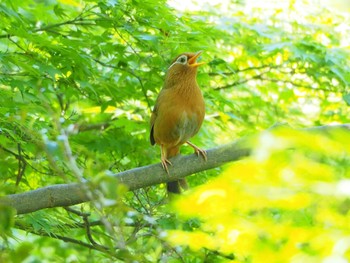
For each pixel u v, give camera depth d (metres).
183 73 11.05
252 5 16.73
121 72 13.10
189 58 11.06
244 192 4.78
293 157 4.70
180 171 10.00
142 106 14.55
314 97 16.64
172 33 12.20
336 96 16.11
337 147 4.60
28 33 10.62
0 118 9.88
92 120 14.75
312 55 14.59
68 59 11.55
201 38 12.57
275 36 15.93
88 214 10.65
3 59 10.38
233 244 5.51
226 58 15.93
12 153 10.61
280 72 15.82
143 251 8.45
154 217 10.46
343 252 4.49
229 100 14.24
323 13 16.47
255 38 16.02
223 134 15.49
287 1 16.52
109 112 13.99
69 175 10.64
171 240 6.30
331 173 4.69
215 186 4.85
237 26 15.78
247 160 4.84
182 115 11.01
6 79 10.55
